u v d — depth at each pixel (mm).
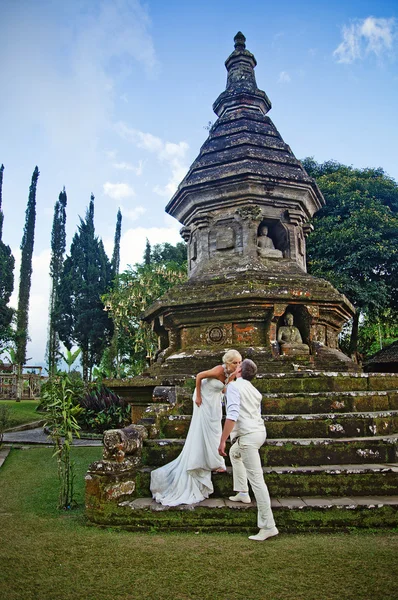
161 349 9227
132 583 3500
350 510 4633
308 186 9133
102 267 32969
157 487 5094
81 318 30719
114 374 22594
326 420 5824
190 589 3396
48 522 5039
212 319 8078
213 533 4621
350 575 3559
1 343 29703
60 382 6117
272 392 6590
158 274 22734
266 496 4441
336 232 17672
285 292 7668
